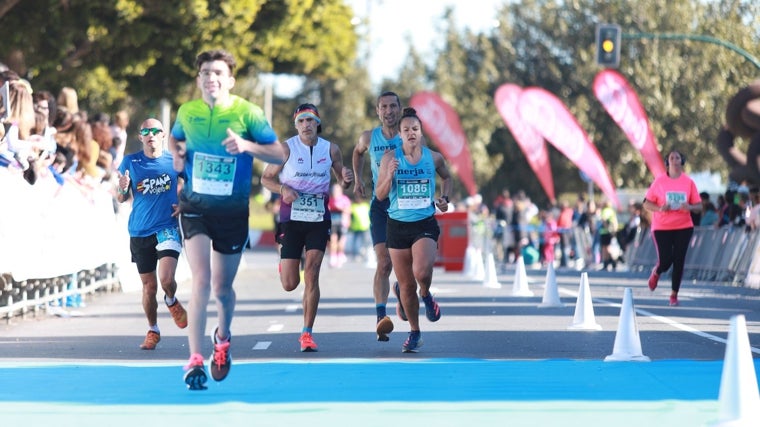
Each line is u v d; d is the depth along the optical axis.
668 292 45.28
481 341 25.83
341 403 16.70
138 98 79.62
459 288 48.47
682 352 23.64
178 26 68.06
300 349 24.41
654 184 36.44
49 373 20.36
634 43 117.62
